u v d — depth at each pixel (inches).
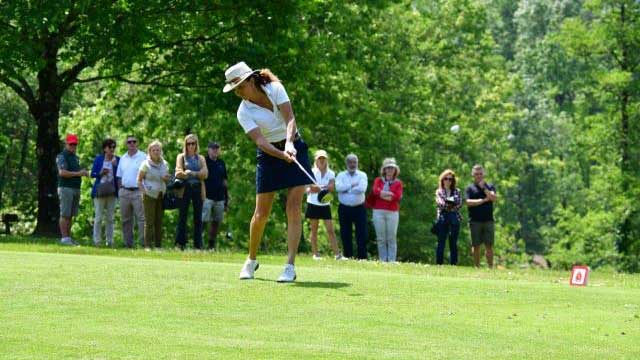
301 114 2116.1
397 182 1374.3
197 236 1312.7
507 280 817.5
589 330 535.8
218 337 482.0
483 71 3016.7
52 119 1838.1
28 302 573.3
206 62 1889.8
